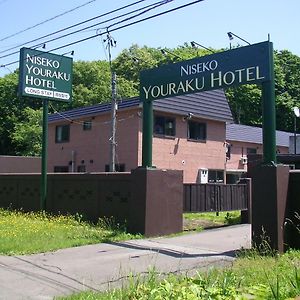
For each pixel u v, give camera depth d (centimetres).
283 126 5231
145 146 1314
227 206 1606
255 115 5388
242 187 1673
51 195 1706
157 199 1317
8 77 4950
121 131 2661
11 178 1967
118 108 2623
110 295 593
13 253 1009
